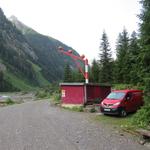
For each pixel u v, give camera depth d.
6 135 15.67
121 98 25.27
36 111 30.88
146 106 18.73
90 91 34.22
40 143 13.45
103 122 20.92
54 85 165.50
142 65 21.11
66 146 12.79
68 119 22.80
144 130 14.66
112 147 12.59
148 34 21.33
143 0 21.97
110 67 69.81
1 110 32.88
